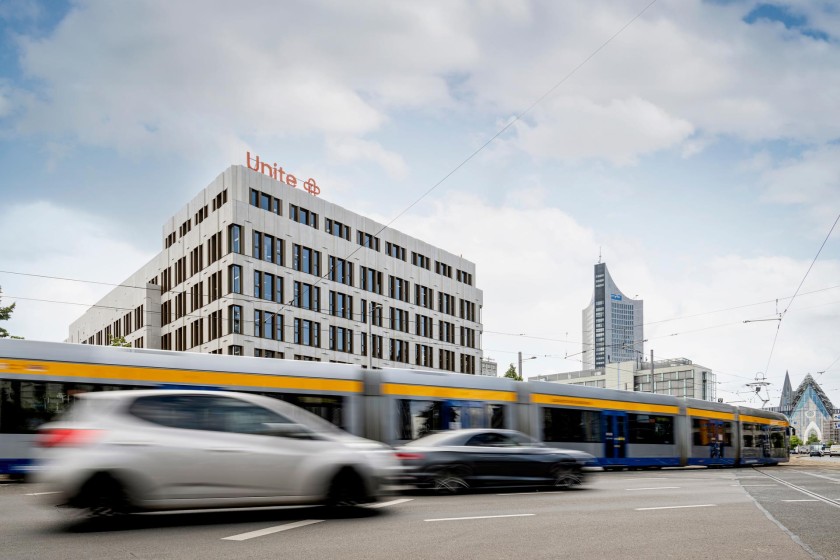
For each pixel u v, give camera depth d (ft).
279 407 34.47
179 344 188.96
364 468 34.86
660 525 34.47
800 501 47.70
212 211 177.37
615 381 431.02
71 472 29.63
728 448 111.65
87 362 58.23
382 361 206.28
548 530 32.24
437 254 235.61
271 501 32.86
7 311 118.52
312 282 185.98
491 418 73.26
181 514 35.17
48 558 24.56
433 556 25.71
